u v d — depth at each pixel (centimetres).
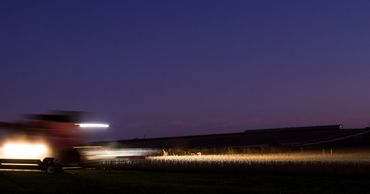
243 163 3256
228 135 5322
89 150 3012
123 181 2411
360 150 3756
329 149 3988
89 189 2103
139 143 5116
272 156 3725
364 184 2303
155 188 2150
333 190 2119
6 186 2183
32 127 2755
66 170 2944
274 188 2186
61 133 2772
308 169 2902
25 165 2719
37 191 2036
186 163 3356
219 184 2333
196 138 5466
